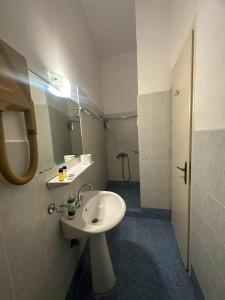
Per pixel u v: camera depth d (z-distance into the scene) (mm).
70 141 1431
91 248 1214
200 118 1016
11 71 656
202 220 1021
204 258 1003
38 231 849
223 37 708
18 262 694
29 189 791
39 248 852
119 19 2248
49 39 1134
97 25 2314
